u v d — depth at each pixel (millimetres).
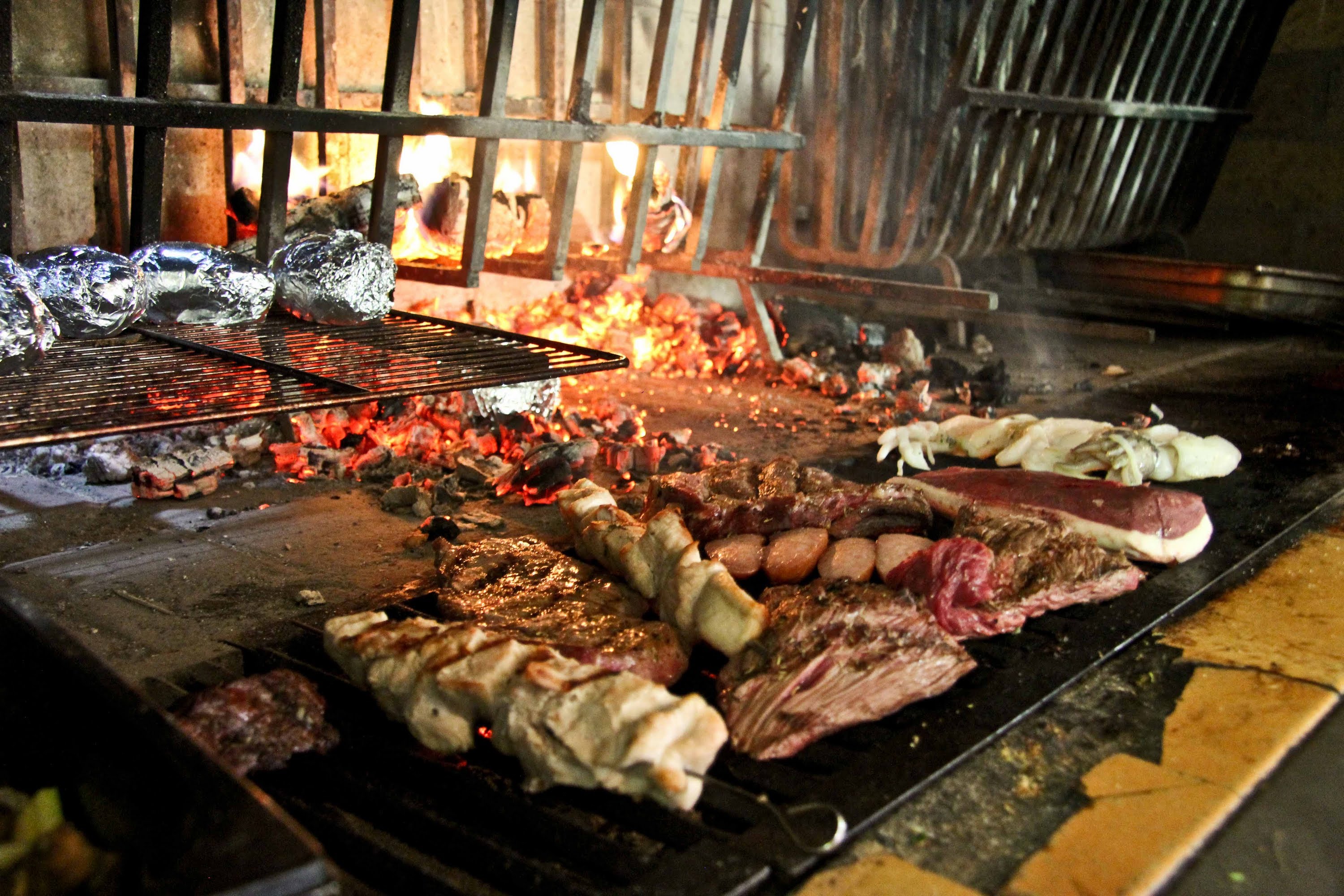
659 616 2955
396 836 2213
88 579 3592
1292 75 10594
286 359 3623
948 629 2947
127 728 1833
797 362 6996
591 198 7770
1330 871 2170
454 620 2932
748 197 8914
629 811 2234
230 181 5598
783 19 8719
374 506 4438
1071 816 2279
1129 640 3057
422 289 6730
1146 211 10375
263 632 2947
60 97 3777
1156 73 9094
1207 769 2473
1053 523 3346
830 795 2246
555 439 5168
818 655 2549
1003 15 7344
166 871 1596
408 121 4754
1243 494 4578
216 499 4441
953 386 7035
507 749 2270
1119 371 7586
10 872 1819
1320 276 9195
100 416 2766
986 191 8102
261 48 5680
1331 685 2877
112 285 3723
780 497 3355
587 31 5453
